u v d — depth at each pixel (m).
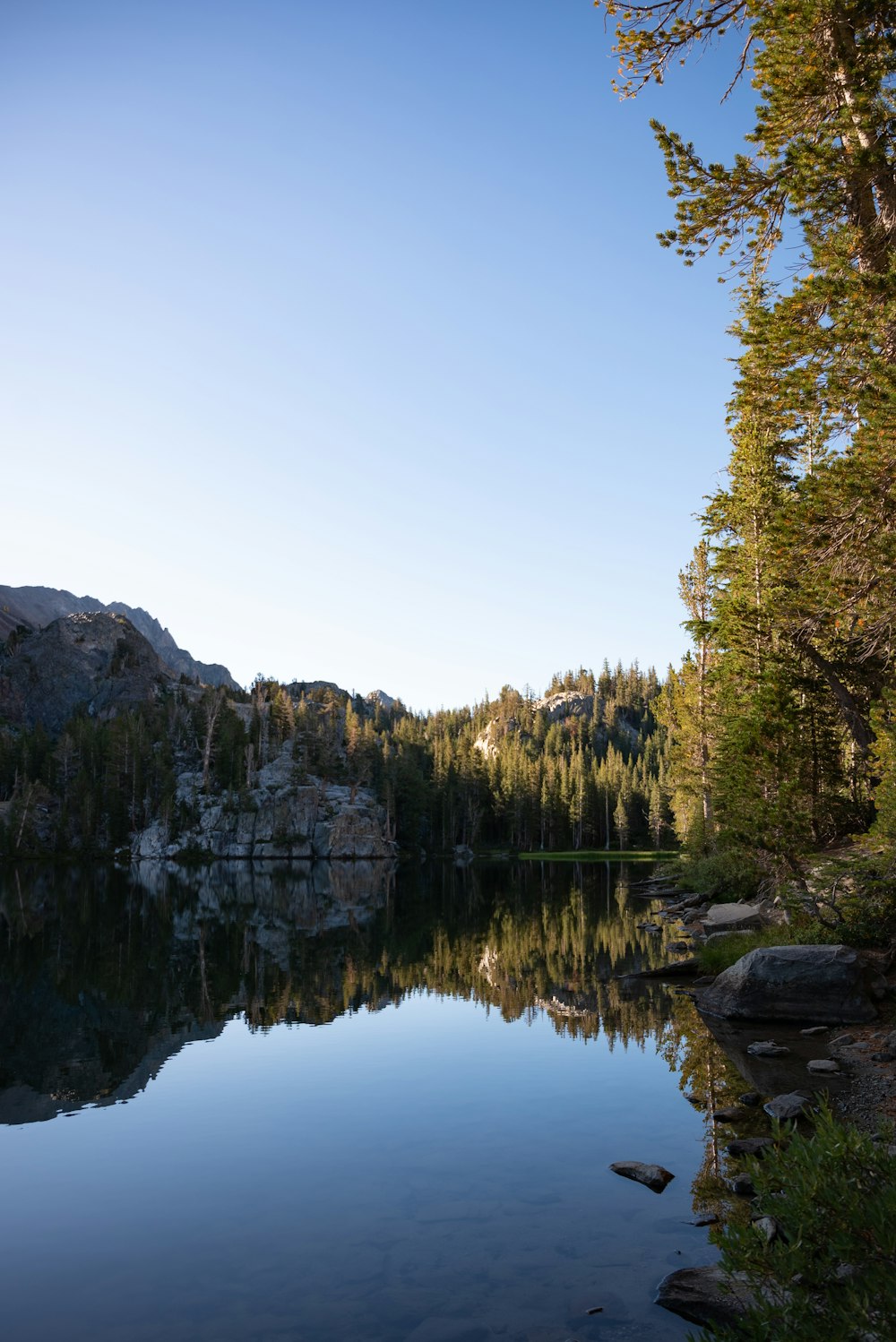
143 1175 10.31
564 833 144.25
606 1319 6.64
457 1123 12.02
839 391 15.64
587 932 35.56
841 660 26.12
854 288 14.98
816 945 18.86
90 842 127.31
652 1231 8.28
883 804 18.28
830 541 16.66
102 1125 12.34
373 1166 10.41
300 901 57.25
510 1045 16.58
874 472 14.83
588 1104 12.63
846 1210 4.80
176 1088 14.26
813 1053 14.59
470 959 28.88
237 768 140.88
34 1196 9.70
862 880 19.72
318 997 22.50
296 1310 6.98
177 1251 8.23
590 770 152.38
